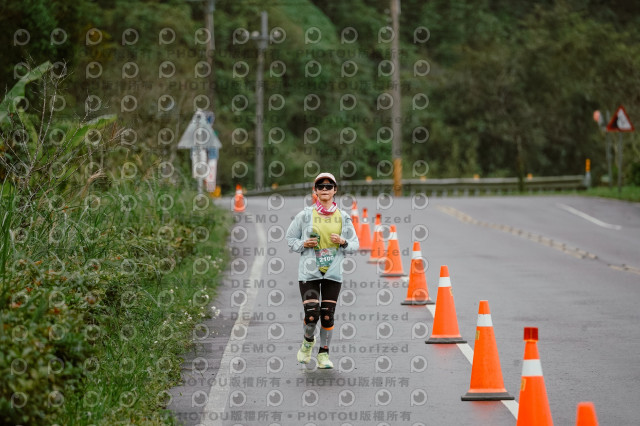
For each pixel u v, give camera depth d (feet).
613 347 108.37
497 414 80.33
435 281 161.38
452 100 611.47
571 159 607.37
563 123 602.03
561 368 98.27
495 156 605.73
